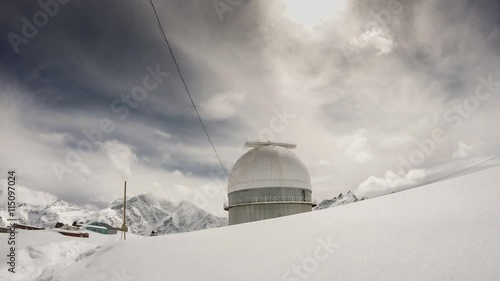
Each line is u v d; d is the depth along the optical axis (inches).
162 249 448.5
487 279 139.8
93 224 2849.4
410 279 162.9
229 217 1497.3
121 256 482.3
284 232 342.3
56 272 509.4
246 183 1429.6
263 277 235.1
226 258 311.4
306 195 1454.2
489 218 198.8
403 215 264.7
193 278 283.3
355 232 263.4
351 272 195.3
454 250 175.2
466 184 304.0
